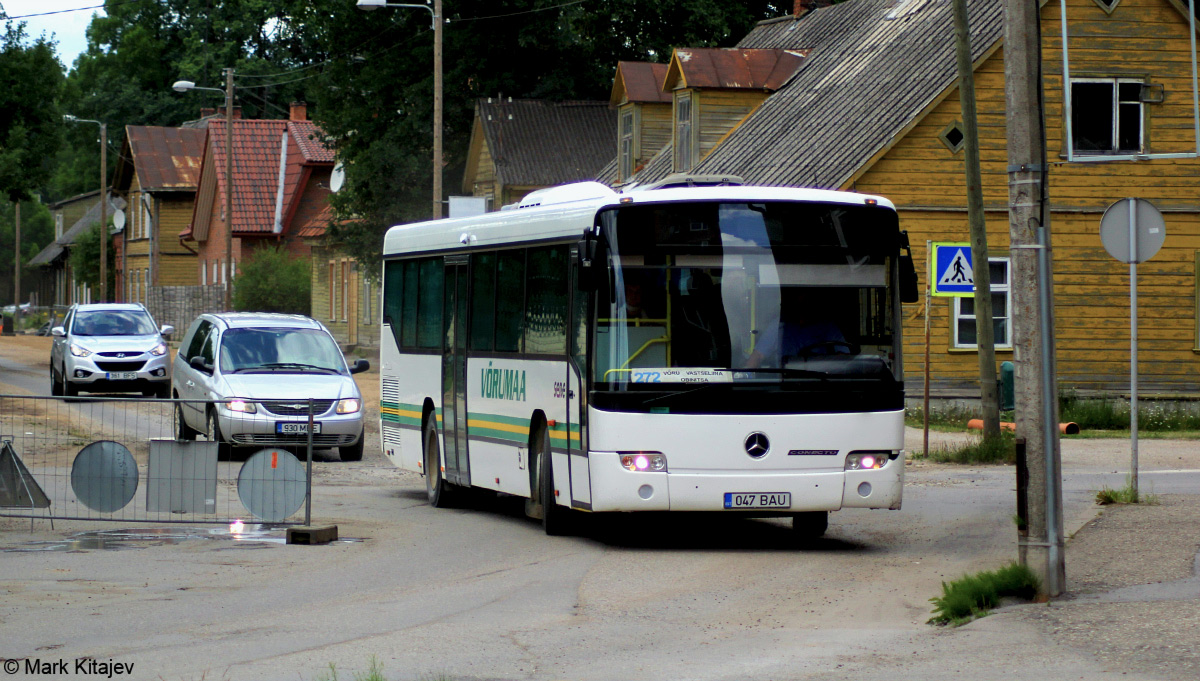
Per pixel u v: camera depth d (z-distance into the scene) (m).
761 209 22.06
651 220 21.84
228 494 26.48
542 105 86.31
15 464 24.52
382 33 85.69
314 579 19.70
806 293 22.05
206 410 36.34
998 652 14.29
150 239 145.25
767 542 23.42
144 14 164.62
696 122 61.78
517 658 14.62
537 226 24.66
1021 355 17.05
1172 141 51.50
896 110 50.78
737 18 88.62
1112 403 48.91
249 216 122.88
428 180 86.31
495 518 27.06
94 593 18.45
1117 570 18.48
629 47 90.94
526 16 85.62
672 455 21.50
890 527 24.94
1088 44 51.06
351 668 14.09
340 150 90.12
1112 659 13.69
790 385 21.72
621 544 23.25
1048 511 16.84
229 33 155.00
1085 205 51.12
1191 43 51.38
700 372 21.64
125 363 54.84
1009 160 17.33
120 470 24.70
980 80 50.22
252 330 38.56
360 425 37.00
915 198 50.12
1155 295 51.47
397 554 22.14
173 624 16.45
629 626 16.33
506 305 25.91
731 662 14.39
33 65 83.44
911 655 14.44
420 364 30.44
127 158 152.88
